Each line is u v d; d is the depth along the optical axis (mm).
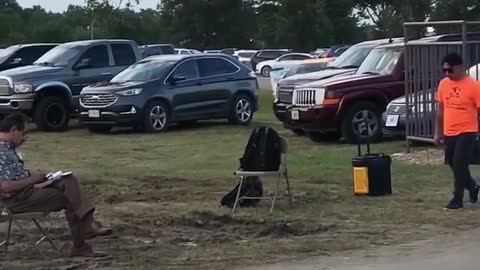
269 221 11234
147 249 9789
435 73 16516
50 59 24438
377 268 8609
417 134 16859
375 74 19781
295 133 21547
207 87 23422
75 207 9320
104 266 8961
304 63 28062
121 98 22062
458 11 59250
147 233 10688
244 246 9906
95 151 18922
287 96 20891
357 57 22344
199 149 18891
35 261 9250
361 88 19250
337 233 10484
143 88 22297
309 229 10727
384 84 19406
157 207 12320
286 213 11719
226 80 23797
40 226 10219
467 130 11555
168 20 79625
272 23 75562
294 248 9719
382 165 12820
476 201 12039
